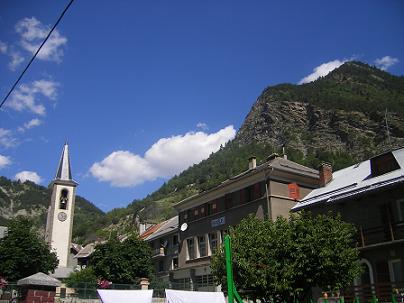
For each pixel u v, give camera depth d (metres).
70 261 86.94
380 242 29.17
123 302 17.00
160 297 37.62
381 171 32.16
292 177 40.81
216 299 17.55
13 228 47.00
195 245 47.50
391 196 29.70
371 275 28.98
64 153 85.06
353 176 36.06
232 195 43.62
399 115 192.38
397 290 25.31
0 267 43.47
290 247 22.89
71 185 82.50
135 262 49.59
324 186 38.25
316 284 22.95
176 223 60.25
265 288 22.53
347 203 32.50
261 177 40.31
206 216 46.66
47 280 26.56
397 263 27.80
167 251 57.84
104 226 174.75
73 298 33.66
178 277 50.56
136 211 169.75
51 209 79.81
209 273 45.09
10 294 29.33
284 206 39.22
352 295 28.06
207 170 198.00
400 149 33.06
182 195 174.00
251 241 24.30
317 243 22.72
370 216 30.72
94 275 48.50
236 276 23.59
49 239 77.38
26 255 44.94
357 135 198.12
